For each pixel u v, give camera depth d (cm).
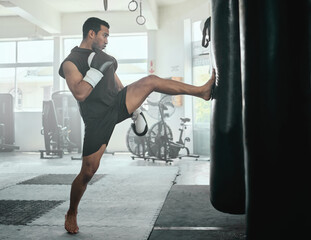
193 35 848
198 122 827
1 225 237
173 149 678
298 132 71
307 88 70
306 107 70
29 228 230
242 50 80
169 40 877
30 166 602
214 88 157
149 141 660
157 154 679
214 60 154
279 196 73
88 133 204
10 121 917
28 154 855
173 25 870
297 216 71
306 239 71
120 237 208
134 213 266
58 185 398
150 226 225
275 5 73
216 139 151
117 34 933
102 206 292
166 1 845
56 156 795
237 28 143
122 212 270
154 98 828
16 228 230
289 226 72
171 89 194
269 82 73
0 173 509
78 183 208
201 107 820
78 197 212
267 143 74
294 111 71
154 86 201
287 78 72
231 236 200
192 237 200
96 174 484
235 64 144
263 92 74
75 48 212
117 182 414
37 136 953
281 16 72
